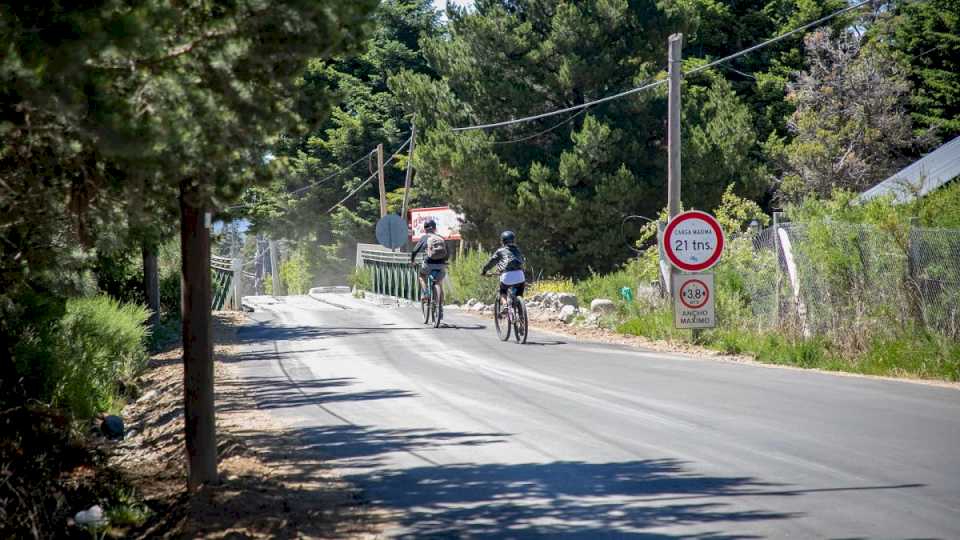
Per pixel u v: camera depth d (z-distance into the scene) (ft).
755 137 205.77
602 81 206.80
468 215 224.53
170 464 52.26
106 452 55.52
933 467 43.75
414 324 133.69
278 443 52.80
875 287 87.86
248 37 36.58
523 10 219.00
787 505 37.68
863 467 44.01
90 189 38.29
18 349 61.77
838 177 230.89
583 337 112.16
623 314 121.29
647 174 206.49
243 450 50.34
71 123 30.32
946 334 82.23
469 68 216.33
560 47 207.92
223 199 40.27
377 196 366.84
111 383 76.95
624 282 144.46
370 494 41.22
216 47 35.83
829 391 67.77
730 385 71.36
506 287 107.96
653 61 211.82
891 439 50.29
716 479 42.29
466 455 48.57
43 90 28.89
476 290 168.55
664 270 118.11
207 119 35.53
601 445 50.29
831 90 237.66
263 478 44.19
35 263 44.86
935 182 133.80
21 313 58.59
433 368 84.69
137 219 40.06
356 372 83.66
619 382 73.77
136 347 90.94
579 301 146.10
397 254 187.93
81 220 39.47
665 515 36.65
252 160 40.32
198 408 42.06
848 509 36.91
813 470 43.65
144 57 32.73
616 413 59.88
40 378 63.00
